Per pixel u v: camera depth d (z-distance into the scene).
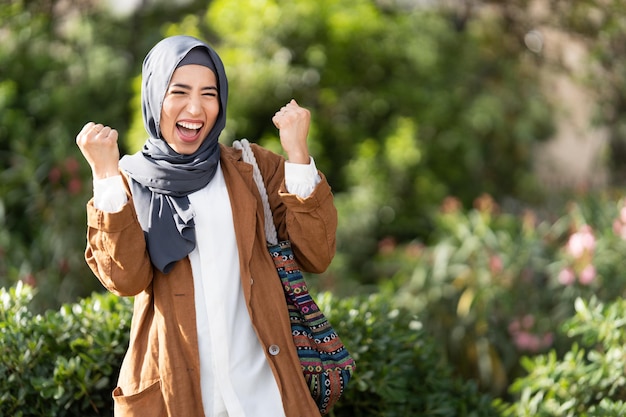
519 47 8.05
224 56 6.76
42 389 2.97
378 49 7.26
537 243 5.54
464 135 7.50
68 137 6.58
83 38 7.16
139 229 2.28
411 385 3.50
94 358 3.08
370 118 7.44
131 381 2.34
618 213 5.73
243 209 2.42
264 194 2.52
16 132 6.48
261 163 2.58
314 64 6.96
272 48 6.88
